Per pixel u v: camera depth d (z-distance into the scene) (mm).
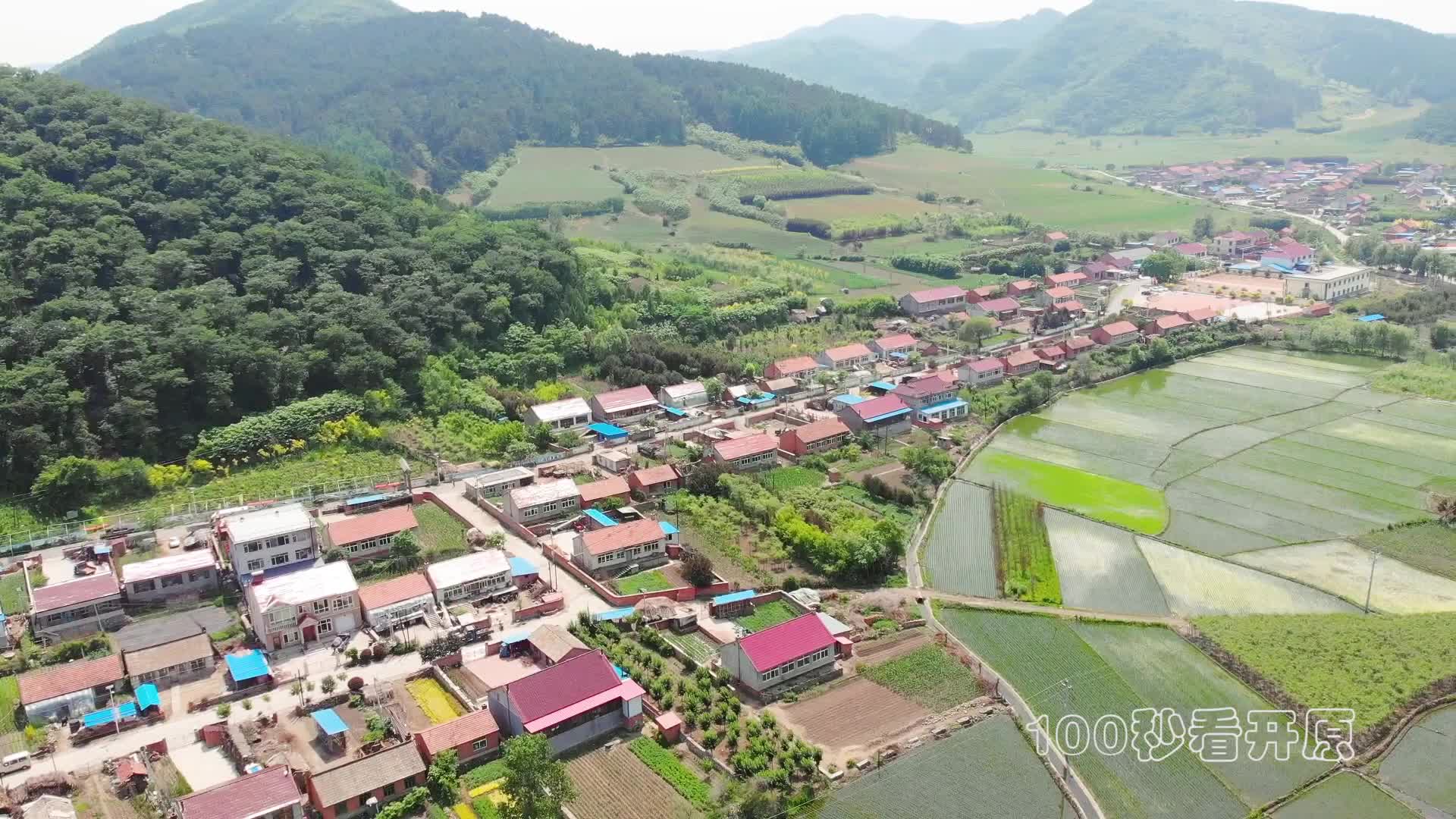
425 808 89875
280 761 92625
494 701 102250
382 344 199625
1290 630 118250
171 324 177250
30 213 190375
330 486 160625
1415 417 198000
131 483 153625
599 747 98438
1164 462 177625
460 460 176125
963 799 91000
